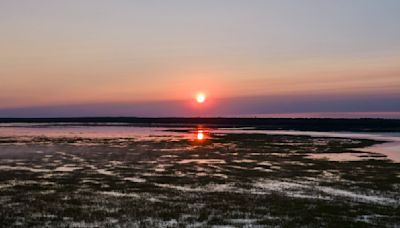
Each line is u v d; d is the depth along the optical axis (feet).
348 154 163.84
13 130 393.09
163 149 183.62
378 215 66.33
